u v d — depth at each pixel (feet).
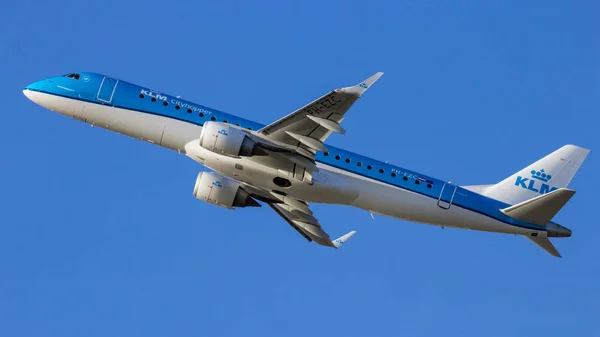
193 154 496.64
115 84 520.01
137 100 515.09
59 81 524.93
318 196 509.76
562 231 519.19
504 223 521.65
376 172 514.27
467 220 521.65
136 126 513.86
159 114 511.40
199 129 507.30
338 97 446.60
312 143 473.67
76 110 520.42
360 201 514.68
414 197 515.09
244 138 481.46
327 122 458.50
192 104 514.68
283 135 481.05
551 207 508.12
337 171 510.99
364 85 438.81
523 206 511.81
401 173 517.14
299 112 461.78
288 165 493.77
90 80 521.24
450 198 518.37
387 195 513.04
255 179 502.79
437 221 522.88
